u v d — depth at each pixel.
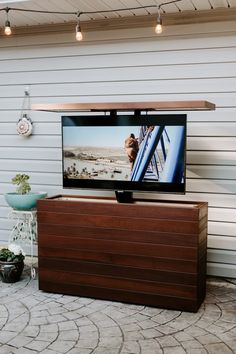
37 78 4.17
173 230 3.08
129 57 3.86
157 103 3.18
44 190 4.23
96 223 3.29
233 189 3.67
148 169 3.29
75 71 4.04
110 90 3.95
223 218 3.71
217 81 3.65
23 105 4.24
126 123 3.32
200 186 3.75
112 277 3.28
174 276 3.11
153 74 3.81
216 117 3.67
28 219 4.08
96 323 2.93
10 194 3.77
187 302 3.10
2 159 4.36
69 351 2.56
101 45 3.93
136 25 3.81
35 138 4.22
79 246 3.35
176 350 2.57
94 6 3.49
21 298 3.36
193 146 3.75
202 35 3.65
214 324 2.91
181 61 3.72
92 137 3.43
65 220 3.37
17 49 4.21
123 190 3.39
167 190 3.26
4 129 4.33
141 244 3.18
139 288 3.21
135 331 2.81
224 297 3.39
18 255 3.71
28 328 2.85
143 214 3.15
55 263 3.43
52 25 4.05
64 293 3.43
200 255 3.14
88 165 3.47
